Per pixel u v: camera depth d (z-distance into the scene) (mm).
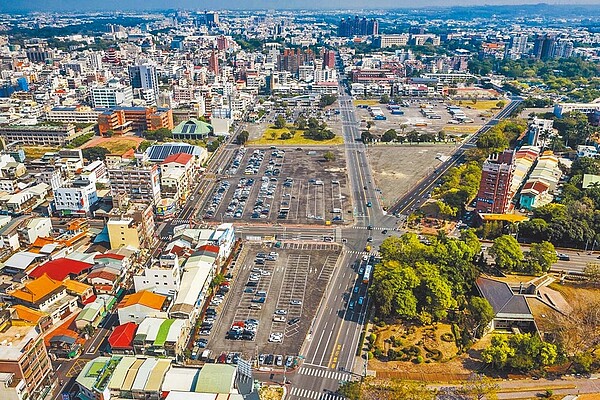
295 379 193375
